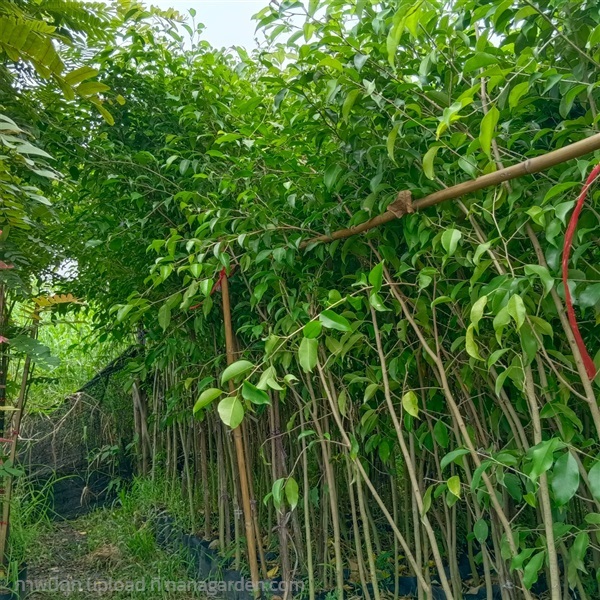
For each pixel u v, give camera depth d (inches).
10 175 60.1
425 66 46.3
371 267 64.5
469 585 77.5
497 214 50.9
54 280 99.3
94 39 81.8
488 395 63.2
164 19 85.8
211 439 109.6
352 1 50.1
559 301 43.3
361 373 65.1
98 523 128.0
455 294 48.7
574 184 38.2
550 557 42.2
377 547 84.3
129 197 78.7
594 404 40.4
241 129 61.9
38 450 141.6
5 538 92.0
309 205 60.2
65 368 160.7
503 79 43.1
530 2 43.0
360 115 50.8
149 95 85.0
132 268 90.8
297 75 56.0
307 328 45.0
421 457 73.9
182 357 98.1
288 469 89.8
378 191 52.9
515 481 51.1
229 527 94.2
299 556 81.0
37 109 76.3
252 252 65.0
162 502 125.3
